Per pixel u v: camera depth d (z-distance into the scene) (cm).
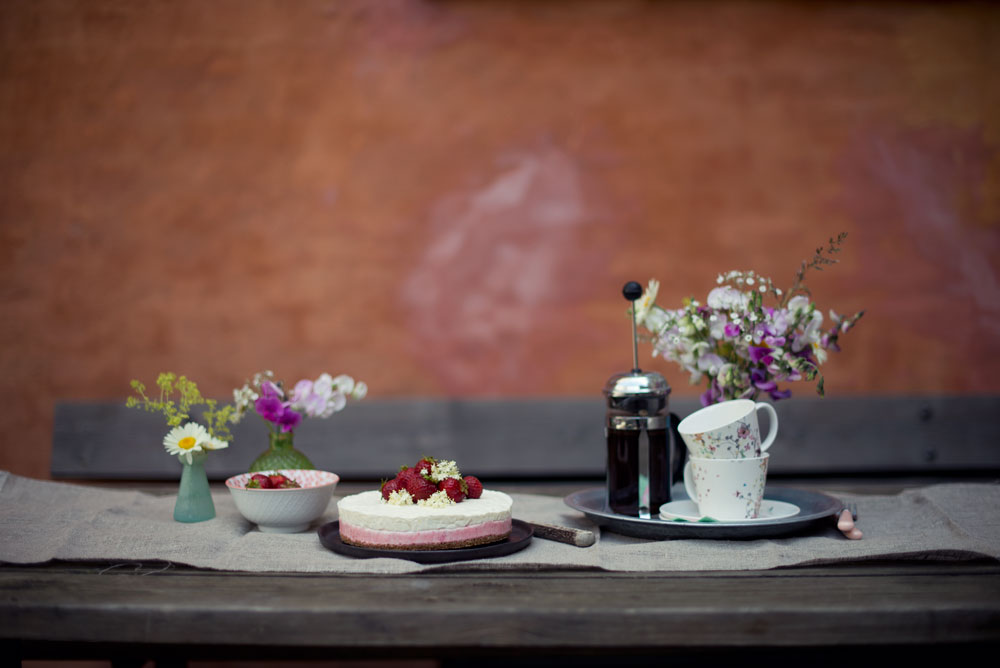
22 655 114
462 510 122
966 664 132
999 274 282
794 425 263
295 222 285
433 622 99
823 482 248
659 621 98
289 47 286
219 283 284
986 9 283
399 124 285
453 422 267
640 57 284
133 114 287
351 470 265
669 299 282
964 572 115
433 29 285
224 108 286
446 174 284
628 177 283
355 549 119
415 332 284
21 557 120
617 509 138
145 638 102
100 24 288
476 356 283
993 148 283
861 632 99
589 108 284
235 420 153
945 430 263
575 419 267
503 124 284
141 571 117
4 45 288
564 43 284
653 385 138
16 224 287
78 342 284
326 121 286
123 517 141
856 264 282
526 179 284
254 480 136
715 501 130
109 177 286
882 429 263
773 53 284
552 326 283
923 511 144
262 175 285
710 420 136
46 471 282
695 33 284
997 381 280
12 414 283
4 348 284
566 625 99
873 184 283
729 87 283
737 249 282
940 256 282
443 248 284
